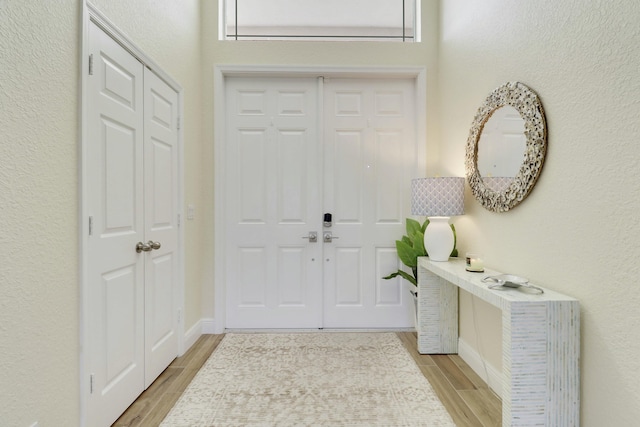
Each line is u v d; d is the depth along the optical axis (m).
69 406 1.28
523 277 1.65
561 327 1.29
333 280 2.87
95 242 1.43
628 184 1.10
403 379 2.00
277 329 2.84
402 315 2.88
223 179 2.79
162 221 2.06
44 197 1.17
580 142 1.29
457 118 2.42
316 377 2.01
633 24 1.07
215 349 2.42
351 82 2.87
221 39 2.81
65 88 1.27
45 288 1.17
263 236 2.84
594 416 1.23
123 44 1.63
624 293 1.11
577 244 1.31
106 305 1.51
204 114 2.74
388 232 2.87
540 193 1.52
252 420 1.61
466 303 2.26
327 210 2.86
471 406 1.72
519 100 1.63
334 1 2.90
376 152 2.87
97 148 1.45
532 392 1.29
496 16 1.89
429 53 2.80
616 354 1.14
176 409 1.68
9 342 1.04
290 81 2.84
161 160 2.04
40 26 1.15
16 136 1.06
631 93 1.08
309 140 2.85
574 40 1.31
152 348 1.94
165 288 2.10
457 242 2.40
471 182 2.13
